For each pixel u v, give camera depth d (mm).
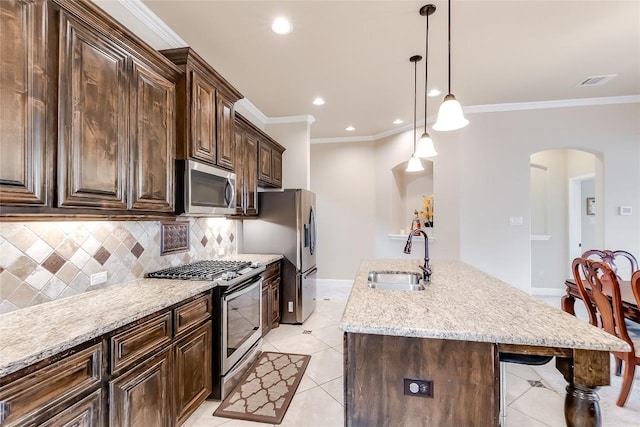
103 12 1508
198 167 2215
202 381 2055
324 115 4504
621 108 3871
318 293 5297
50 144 1304
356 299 1684
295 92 3654
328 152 5852
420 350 1263
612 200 3879
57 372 1138
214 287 2201
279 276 3766
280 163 4512
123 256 2115
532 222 5059
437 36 2535
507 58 2889
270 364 2795
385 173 5434
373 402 1295
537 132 4059
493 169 4148
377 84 3439
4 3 1142
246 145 3383
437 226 4480
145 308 1547
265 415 2076
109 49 1599
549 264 4926
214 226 3332
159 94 1984
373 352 1296
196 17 2248
